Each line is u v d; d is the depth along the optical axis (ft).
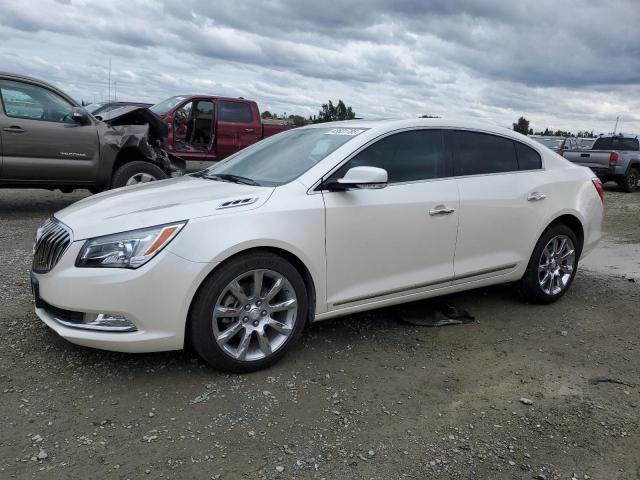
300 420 10.07
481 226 14.78
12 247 21.04
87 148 27.32
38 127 25.79
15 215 28.22
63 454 8.80
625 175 52.49
